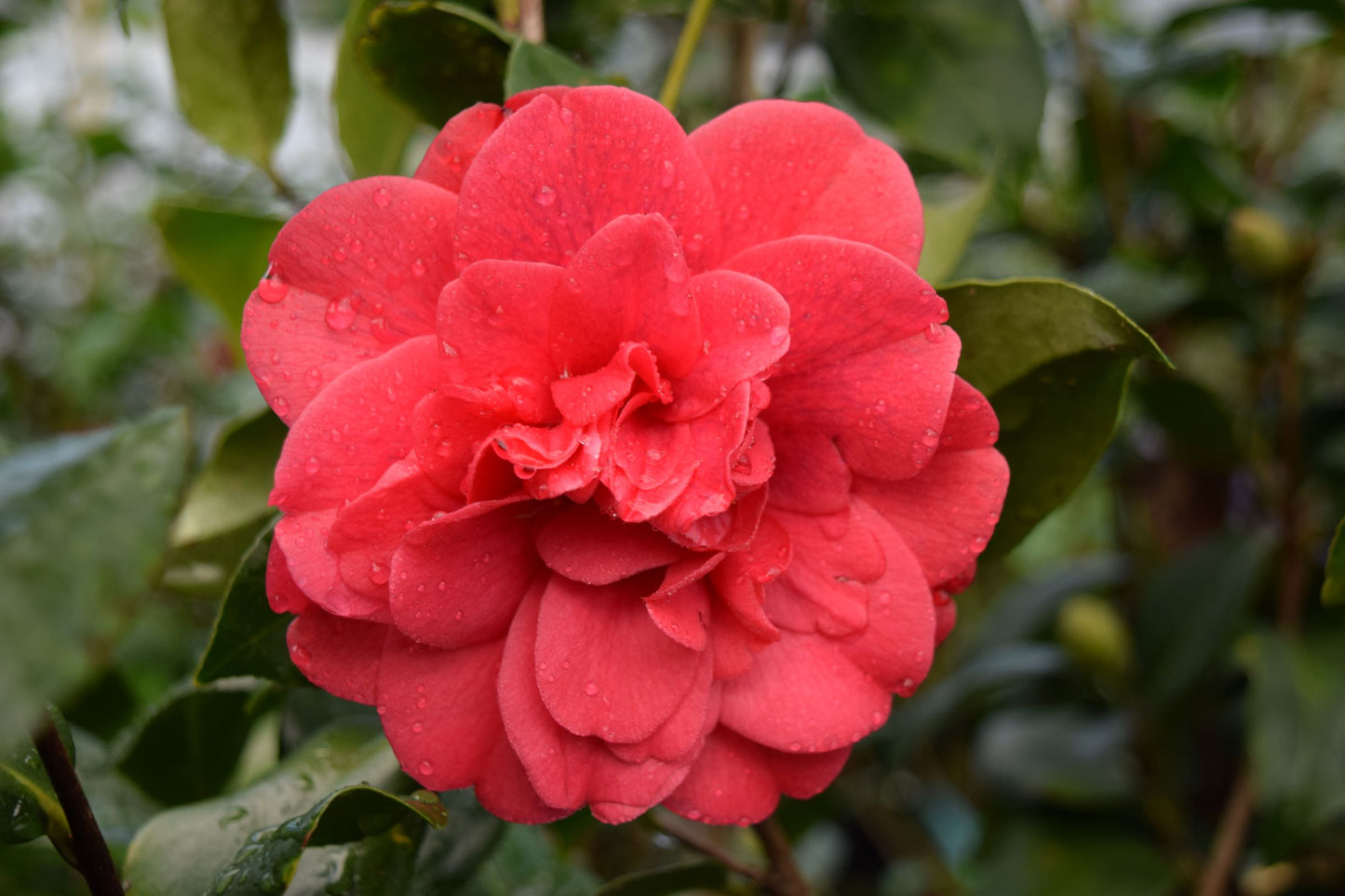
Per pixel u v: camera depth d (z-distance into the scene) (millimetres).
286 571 291
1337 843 467
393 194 288
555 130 285
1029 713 577
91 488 259
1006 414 327
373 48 331
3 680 246
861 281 287
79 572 254
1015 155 395
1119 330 308
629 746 301
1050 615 537
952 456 304
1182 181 510
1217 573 460
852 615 307
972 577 313
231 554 352
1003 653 533
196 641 425
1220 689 504
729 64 486
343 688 298
